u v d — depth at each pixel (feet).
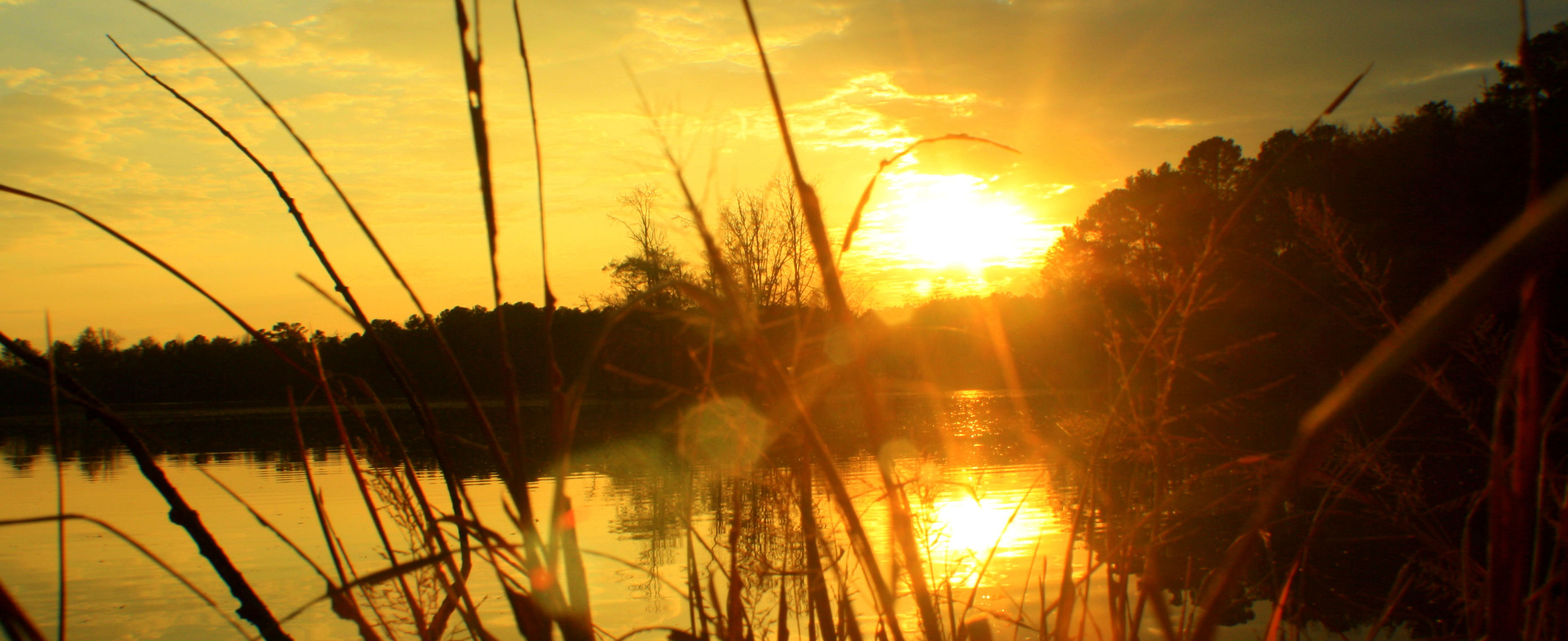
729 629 3.51
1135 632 3.61
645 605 13.38
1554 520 3.61
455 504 2.88
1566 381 2.60
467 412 73.87
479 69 2.42
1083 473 3.96
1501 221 30.30
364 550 24.62
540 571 2.31
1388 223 31.83
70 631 20.43
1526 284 1.91
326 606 20.70
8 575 25.93
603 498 21.36
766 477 3.44
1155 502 3.78
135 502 41.42
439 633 3.06
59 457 2.43
